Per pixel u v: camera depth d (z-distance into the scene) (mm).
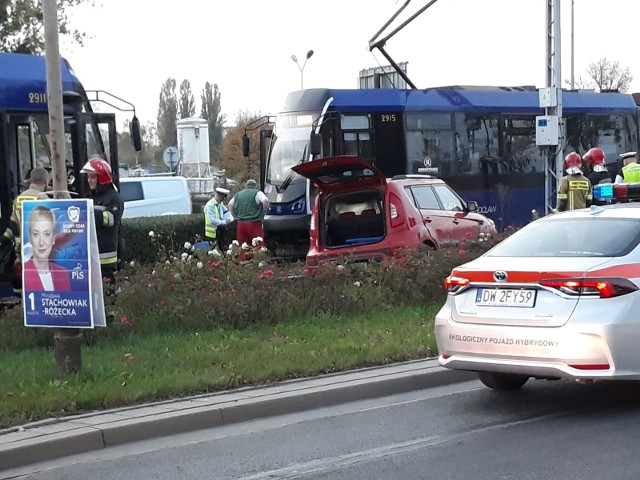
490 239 13375
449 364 7664
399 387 8617
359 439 7078
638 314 7035
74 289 8359
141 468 6535
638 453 6406
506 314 7344
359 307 11609
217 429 7535
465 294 7688
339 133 20219
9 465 6613
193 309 10758
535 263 7426
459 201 15086
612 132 24875
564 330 7000
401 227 13453
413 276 12234
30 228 8469
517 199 22828
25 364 8961
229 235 22094
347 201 14000
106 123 14016
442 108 21703
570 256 7516
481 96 22516
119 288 10812
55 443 6824
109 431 7102
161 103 91188
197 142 44406
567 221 8156
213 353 9336
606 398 8055
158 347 9695
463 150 22000
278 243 20422
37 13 22547
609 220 7914
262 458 6684
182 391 8172
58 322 8430
